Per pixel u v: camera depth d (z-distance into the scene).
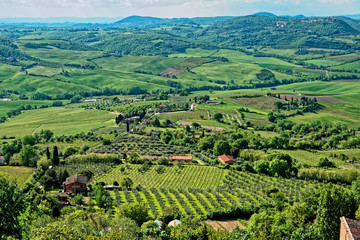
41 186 140.38
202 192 133.50
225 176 157.00
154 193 133.50
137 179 155.88
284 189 136.50
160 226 95.12
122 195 132.88
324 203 82.56
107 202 121.88
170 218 105.69
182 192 134.25
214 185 146.25
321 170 156.75
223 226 103.19
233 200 123.56
